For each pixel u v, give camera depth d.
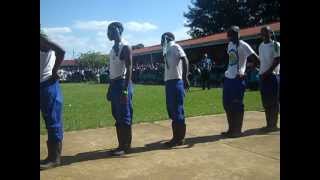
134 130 7.60
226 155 5.50
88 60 69.06
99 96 18.62
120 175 4.66
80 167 5.02
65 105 13.59
